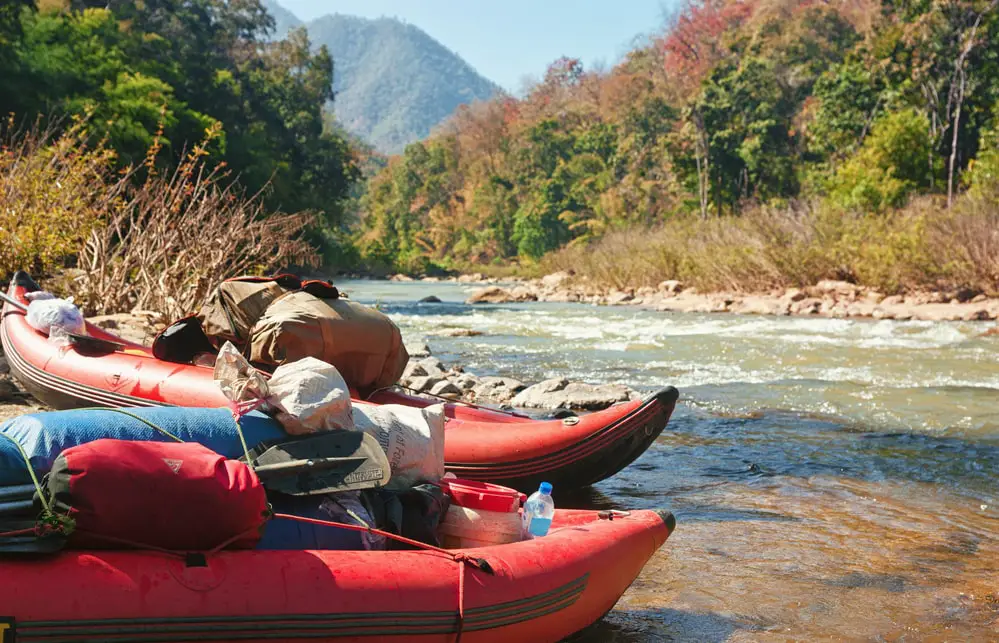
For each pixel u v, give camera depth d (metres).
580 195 81.00
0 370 8.35
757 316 22.06
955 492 6.52
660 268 31.92
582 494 6.45
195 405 5.82
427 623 3.20
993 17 40.59
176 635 2.76
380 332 6.36
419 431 4.07
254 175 46.28
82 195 14.09
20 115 32.81
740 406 9.66
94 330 7.50
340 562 3.15
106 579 2.72
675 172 58.50
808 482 6.79
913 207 28.08
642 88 91.69
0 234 12.16
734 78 55.69
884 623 4.23
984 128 40.03
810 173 48.97
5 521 2.75
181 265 13.02
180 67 47.66
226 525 2.96
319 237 59.12
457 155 111.94
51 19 39.12
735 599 4.53
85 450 2.81
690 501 6.30
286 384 3.67
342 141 68.56
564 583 3.67
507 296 30.53
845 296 23.72
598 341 15.96
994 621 4.26
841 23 72.62
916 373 11.92
